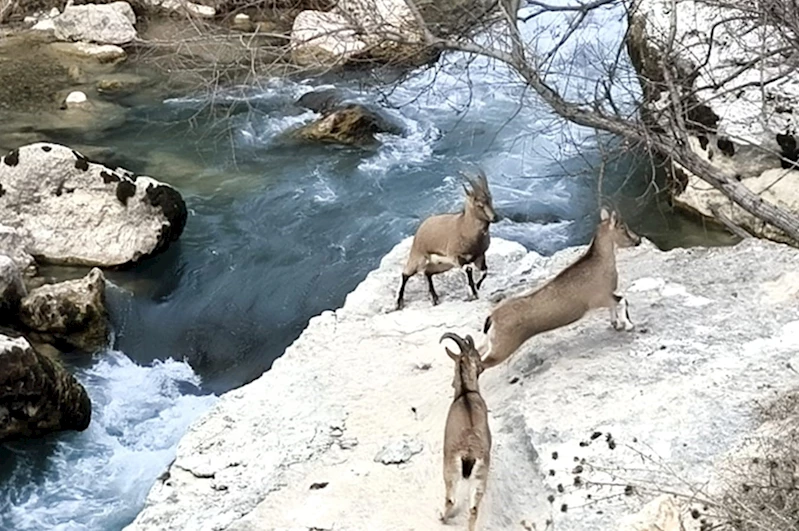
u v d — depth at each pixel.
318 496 8.14
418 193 16.91
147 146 18.44
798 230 7.44
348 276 15.09
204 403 12.91
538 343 9.38
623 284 10.16
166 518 8.12
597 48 18.09
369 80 15.91
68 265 15.29
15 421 11.70
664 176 16.30
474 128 18.20
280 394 9.35
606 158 9.33
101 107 19.77
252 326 14.28
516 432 8.44
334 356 9.84
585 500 7.53
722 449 7.83
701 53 14.04
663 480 7.57
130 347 13.95
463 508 7.88
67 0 23.94
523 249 11.55
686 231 15.50
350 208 16.61
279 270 15.29
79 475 11.54
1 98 20.19
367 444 8.66
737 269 10.18
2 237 14.90
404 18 9.09
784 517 6.65
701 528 6.98
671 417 8.19
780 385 8.40
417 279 11.12
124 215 15.42
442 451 8.44
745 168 15.04
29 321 13.61
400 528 7.77
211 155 18.06
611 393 8.56
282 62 10.44
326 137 18.28
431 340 9.91
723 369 8.69
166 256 15.57
